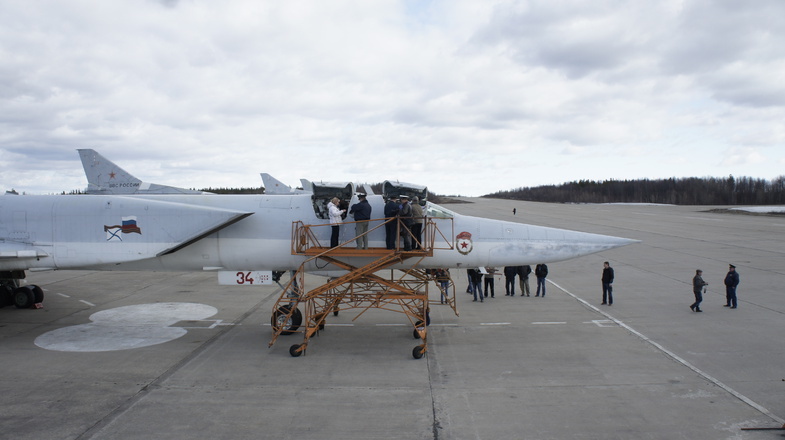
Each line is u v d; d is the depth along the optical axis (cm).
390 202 1222
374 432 784
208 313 1603
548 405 878
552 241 1330
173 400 910
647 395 917
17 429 796
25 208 1362
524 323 1450
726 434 767
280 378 1020
